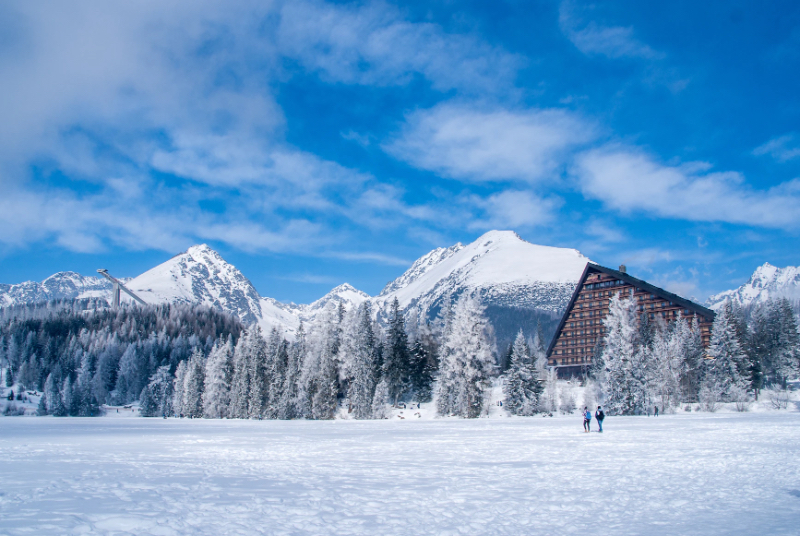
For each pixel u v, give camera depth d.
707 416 70.62
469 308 90.69
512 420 73.12
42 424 93.12
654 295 157.62
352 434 46.53
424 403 108.06
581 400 107.50
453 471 20.95
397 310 111.00
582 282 176.38
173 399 161.00
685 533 10.95
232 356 132.75
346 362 106.56
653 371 87.31
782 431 39.53
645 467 21.41
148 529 10.73
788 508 13.48
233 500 14.25
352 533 10.97
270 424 78.06
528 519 12.40
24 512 12.23
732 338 101.69
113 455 28.34
